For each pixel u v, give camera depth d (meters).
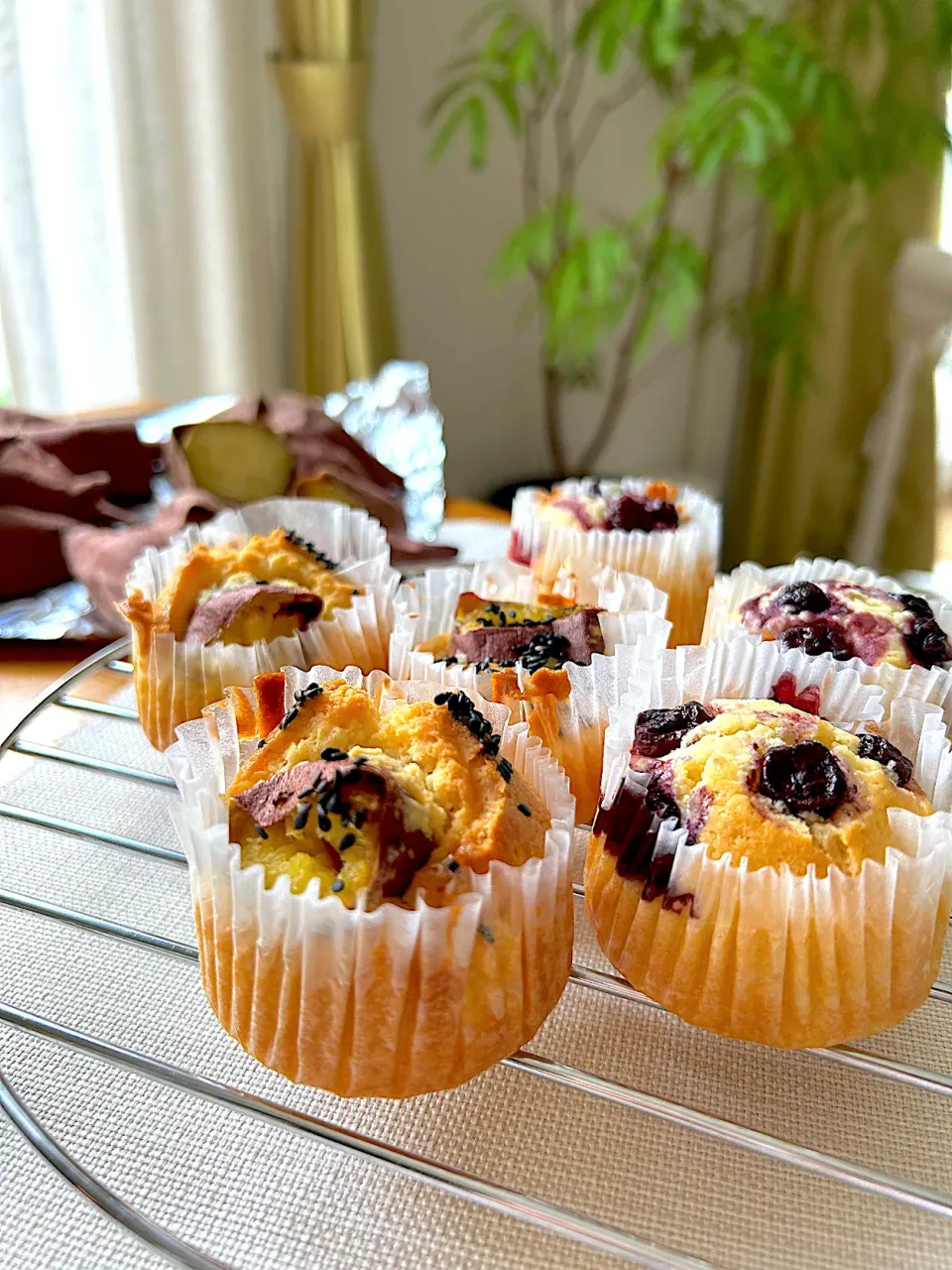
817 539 0.69
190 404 0.42
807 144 0.53
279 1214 0.15
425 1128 0.16
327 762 0.16
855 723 0.21
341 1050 0.15
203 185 0.49
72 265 0.49
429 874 0.15
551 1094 0.17
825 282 0.60
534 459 0.68
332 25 0.48
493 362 0.64
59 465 0.35
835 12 0.53
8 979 0.19
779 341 0.56
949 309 0.55
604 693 0.22
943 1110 0.17
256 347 0.53
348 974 0.15
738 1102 0.17
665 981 0.18
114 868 0.21
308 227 0.52
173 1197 0.15
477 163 0.50
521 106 0.58
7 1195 0.15
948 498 0.72
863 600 0.25
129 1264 0.14
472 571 0.27
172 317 0.52
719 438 0.70
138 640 0.23
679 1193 0.15
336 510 0.29
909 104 0.52
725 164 0.57
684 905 0.17
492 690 0.22
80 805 0.23
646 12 0.45
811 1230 0.15
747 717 0.19
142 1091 0.17
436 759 0.17
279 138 0.53
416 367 0.43
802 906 0.16
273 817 0.16
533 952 0.16
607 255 0.47
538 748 0.19
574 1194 0.15
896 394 0.60
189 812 0.16
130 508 0.38
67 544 0.32
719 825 0.17
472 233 0.61
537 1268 0.14
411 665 0.22
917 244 0.56
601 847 0.19
